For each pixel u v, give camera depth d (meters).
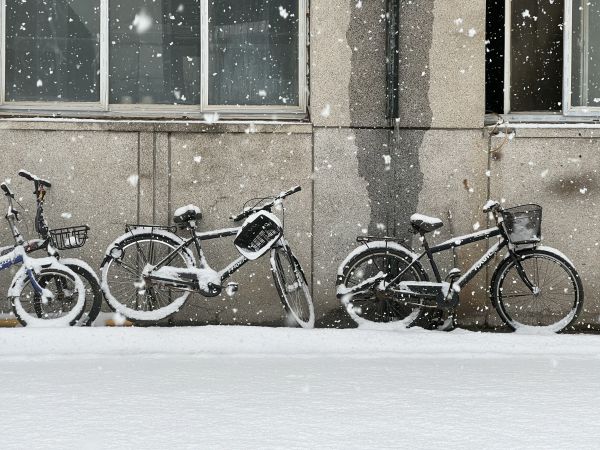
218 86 8.89
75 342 7.27
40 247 8.09
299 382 5.80
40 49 8.75
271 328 7.66
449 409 4.92
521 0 9.05
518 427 4.48
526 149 8.74
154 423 4.56
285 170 8.63
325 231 8.66
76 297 8.08
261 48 8.91
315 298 8.67
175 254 8.26
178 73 8.86
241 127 8.58
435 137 8.70
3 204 8.44
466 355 7.11
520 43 9.08
